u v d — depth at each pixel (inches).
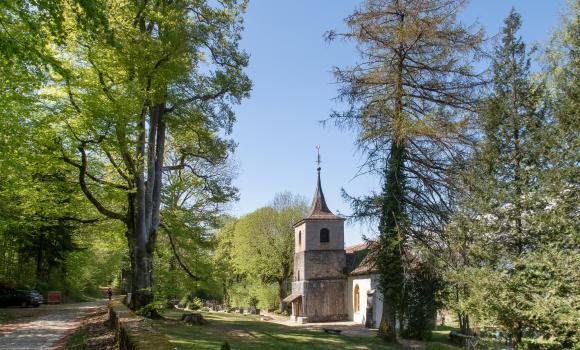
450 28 861.2
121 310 668.1
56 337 649.0
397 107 897.5
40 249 1540.4
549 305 496.7
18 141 649.0
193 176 1165.7
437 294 956.0
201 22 919.7
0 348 551.5
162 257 1017.5
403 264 884.6
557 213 530.3
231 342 678.5
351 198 906.7
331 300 1873.8
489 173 644.1
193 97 973.2
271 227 2247.8
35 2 404.2
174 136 1101.7
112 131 725.9
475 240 628.7
